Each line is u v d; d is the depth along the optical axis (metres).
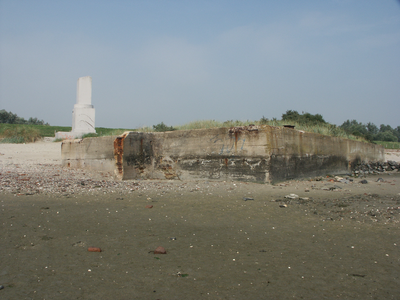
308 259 3.55
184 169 10.41
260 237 4.34
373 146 18.05
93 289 2.79
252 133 9.36
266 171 9.09
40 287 2.80
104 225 4.82
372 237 4.34
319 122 17.30
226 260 3.51
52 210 5.71
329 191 8.32
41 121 65.12
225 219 5.29
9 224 4.73
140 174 10.58
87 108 22.92
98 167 12.04
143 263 3.40
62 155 13.97
